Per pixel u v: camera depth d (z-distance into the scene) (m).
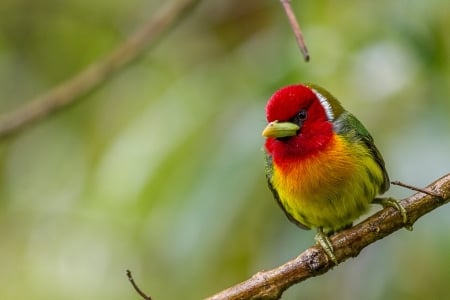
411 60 9.92
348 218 8.91
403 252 9.47
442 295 9.50
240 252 10.15
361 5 10.56
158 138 10.52
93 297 13.45
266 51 11.39
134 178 10.45
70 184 14.23
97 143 13.94
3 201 14.63
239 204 9.75
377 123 9.60
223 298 7.70
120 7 14.85
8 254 14.39
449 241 9.24
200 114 10.58
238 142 9.91
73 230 13.92
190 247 9.84
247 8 13.75
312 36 10.45
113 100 14.21
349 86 9.95
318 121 8.71
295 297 10.20
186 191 9.96
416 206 7.85
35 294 13.95
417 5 10.12
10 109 14.63
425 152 9.29
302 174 8.64
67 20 14.89
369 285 9.60
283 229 9.94
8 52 14.88
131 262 12.57
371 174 8.77
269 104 8.91
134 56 11.64
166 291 12.50
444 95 9.68
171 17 11.59
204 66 12.30
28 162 14.63
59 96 11.57
